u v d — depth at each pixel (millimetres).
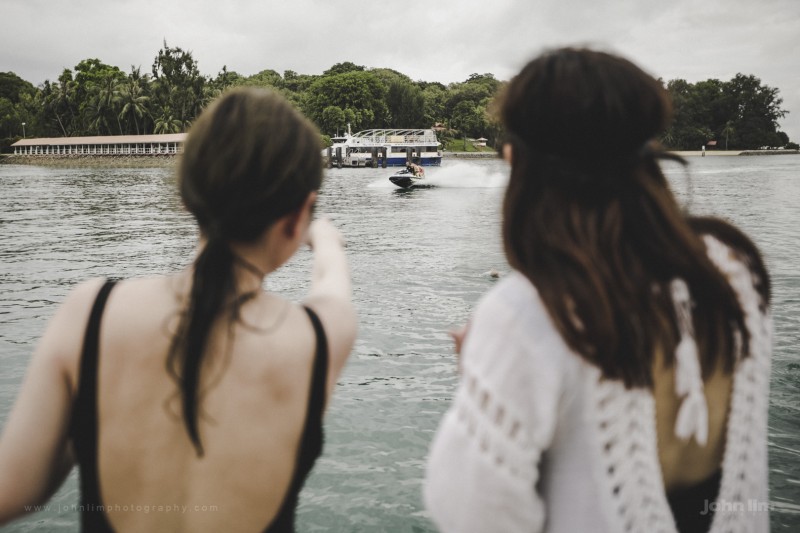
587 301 1044
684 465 1175
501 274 10930
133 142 93188
